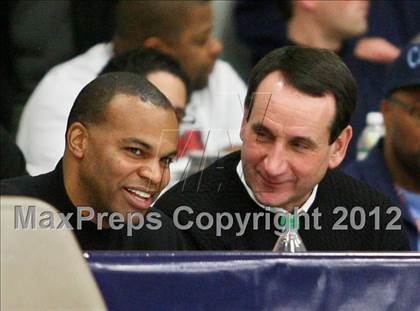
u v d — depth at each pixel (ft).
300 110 28.32
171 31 42.22
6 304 20.54
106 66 37.60
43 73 47.14
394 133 37.50
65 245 20.85
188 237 29.35
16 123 46.32
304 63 28.53
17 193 26.50
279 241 28.99
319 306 23.81
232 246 29.40
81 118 26.23
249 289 23.53
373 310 24.02
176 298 23.16
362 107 45.85
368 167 37.96
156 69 36.88
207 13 42.63
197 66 42.45
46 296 20.70
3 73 46.96
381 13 49.24
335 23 47.65
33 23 47.03
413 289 24.22
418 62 37.27
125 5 42.24
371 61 47.83
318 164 28.81
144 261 23.03
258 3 48.26
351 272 24.03
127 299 22.89
